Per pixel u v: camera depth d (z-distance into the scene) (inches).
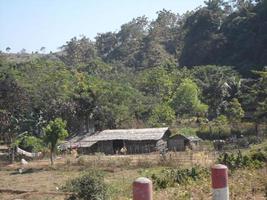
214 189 205.3
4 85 2819.9
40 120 2829.7
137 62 5792.3
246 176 621.3
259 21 4471.0
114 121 2955.2
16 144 2300.7
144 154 2180.1
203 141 2379.4
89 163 1674.5
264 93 2783.0
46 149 2324.1
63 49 6678.2
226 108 3070.9
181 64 5128.0
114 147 2445.9
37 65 4138.8
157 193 626.8
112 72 4894.2
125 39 6501.0
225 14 5241.1
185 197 532.7
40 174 1563.7
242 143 2027.6
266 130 2423.7
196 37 5093.5
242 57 4372.5
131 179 1164.5
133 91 3508.9
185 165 1352.1
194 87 3235.7
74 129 2925.7
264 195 446.0
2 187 1226.0
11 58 6008.9
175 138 2401.6
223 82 3331.7
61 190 1023.0
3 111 2642.7
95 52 6264.8
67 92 3105.3
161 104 3240.7
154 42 6023.6
